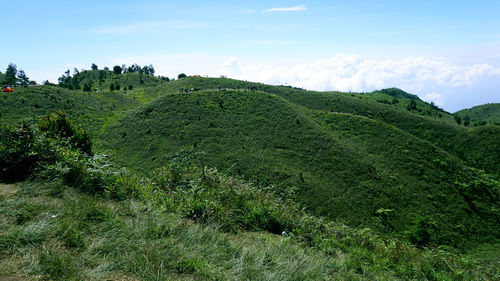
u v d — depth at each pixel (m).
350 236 7.92
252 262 4.37
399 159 47.84
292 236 6.86
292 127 50.84
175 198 7.34
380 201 35.97
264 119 53.12
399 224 32.62
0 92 60.09
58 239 3.79
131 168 37.00
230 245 4.90
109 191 6.53
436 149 52.53
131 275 3.32
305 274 4.29
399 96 182.88
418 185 41.38
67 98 64.31
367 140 53.34
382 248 7.22
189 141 43.81
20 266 3.03
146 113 52.75
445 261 6.98
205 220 6.26
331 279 4.51
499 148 62.38
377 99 116.31
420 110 100.75
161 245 4.14
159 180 9.06
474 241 32.31
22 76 105.00
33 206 4.70
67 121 13.05
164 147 41.94
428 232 31.12
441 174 45.44
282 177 36.72
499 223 36.78
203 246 4.49
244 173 37.00
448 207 37.91
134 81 136.25
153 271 3.43
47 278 2.93
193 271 3.73
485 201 40.88
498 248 31.00
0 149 6.64
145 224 4.85
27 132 7.39
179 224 5.28
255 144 44.97
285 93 96.62
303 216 8.38
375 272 5.49
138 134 46.03
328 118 60.22
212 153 41.00
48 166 6.45
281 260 4.66
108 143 44.03
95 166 7.38
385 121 76.94
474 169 52.56
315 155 43.91
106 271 3.26
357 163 42.88
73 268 3.14
